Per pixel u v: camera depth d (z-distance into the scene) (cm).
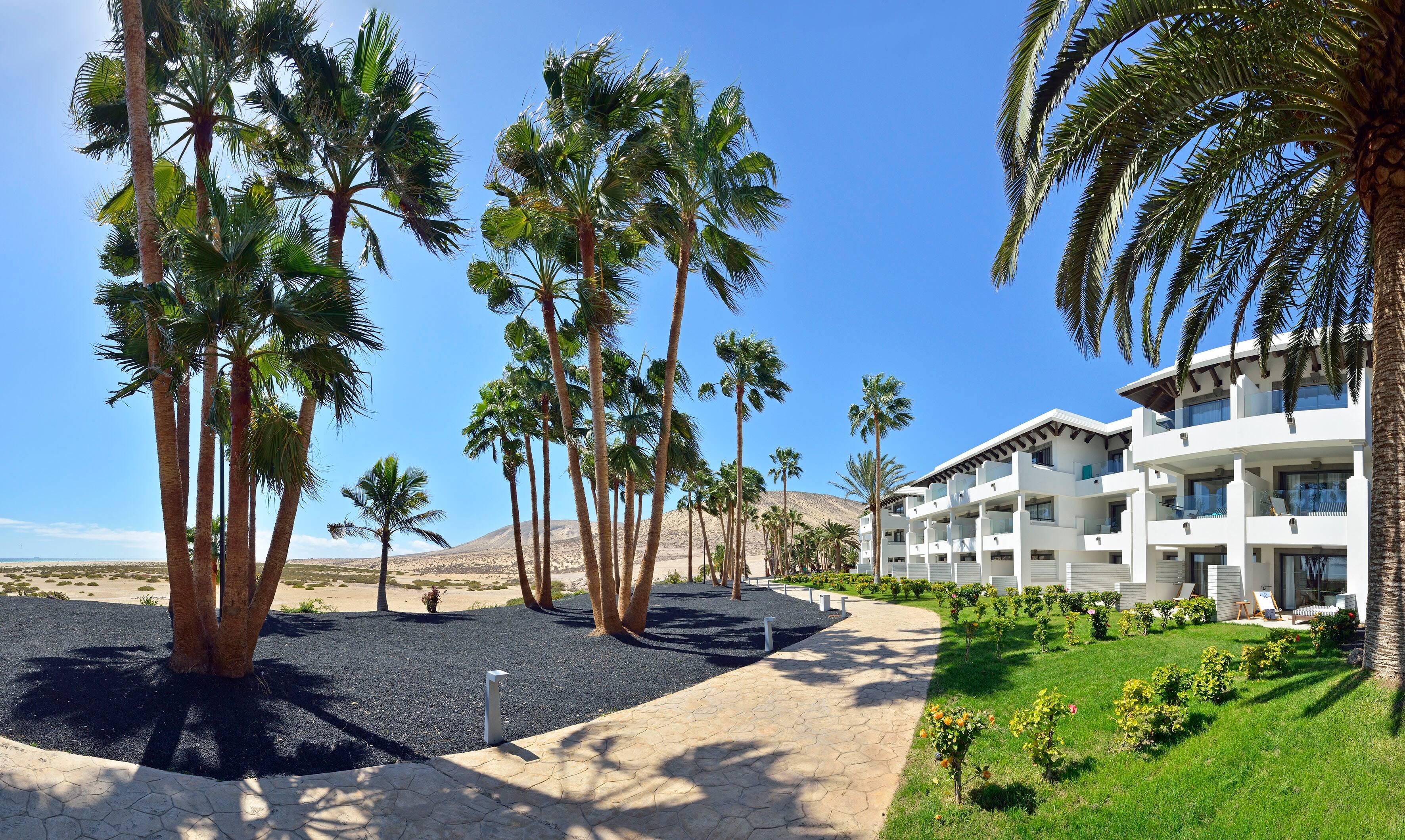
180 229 841
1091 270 885
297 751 708
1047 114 700
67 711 688
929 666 1231
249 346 878
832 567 8669
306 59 1000
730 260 1745
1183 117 767
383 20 1079
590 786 679
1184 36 705
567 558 14400
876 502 4066
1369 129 661
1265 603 1789
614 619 1579
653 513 1672
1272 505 1925
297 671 990
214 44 982
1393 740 536
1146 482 2305
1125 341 1020
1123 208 803
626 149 1460
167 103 973
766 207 1587
